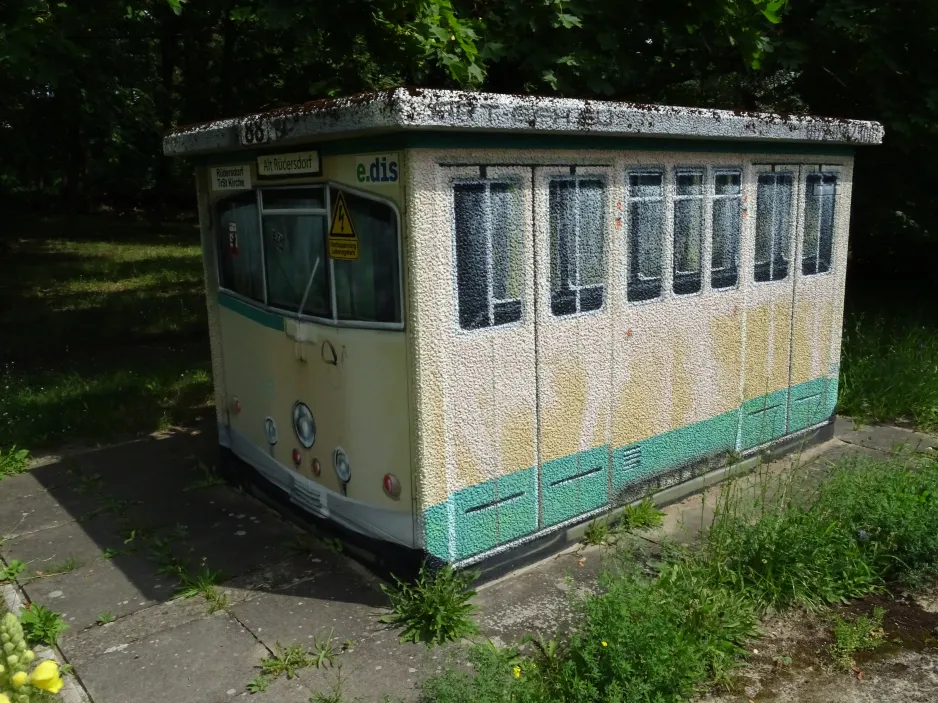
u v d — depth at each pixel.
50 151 17.36
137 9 7.43
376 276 3.49
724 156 4.57
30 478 5.34
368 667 3.18
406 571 3.63
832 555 3.85
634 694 2.82
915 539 3.95
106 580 3.95
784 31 7.50
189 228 25.98
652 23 6.30
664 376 4.49
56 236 21.78
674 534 4.29
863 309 9.16
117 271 15.14
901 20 7.21
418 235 3.29
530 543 3.96
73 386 7.13
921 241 9.38
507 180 3.57
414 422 3.44
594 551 4.13
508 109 3.33
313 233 3.82
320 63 8.19
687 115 4.09
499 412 3.71
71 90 9.91
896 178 8.62
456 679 2.87
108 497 4.97
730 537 3.87
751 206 4.82
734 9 6.23
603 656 2.98
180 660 3.27
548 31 6.00
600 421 4.18
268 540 4.30
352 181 3.51
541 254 3.76
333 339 3.79
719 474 4.95
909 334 7.46
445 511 3.58
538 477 3.94
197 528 4.48
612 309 4.13
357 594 3.72
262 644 3.36
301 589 3.78
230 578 3.90
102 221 26.27
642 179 4.16
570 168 3.80
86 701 3.03
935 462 4.88
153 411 6.65
